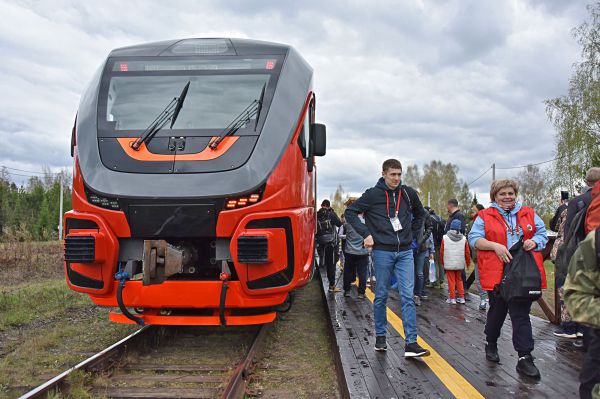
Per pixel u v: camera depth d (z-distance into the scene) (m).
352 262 10.36
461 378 4.77
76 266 5.74
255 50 6.70
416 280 9.53
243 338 7.39
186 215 5.57
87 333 7.59
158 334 7.12
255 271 5.53
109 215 5.61
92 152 5.89
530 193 70.25
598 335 3.19
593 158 29.48
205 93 6.25
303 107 6.41
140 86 6.36
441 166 93.12
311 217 7.09
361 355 5.57
